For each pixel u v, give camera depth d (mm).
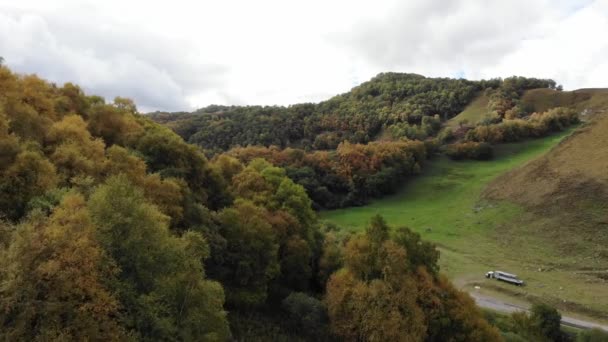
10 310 17625
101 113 47031
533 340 48375
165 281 24391
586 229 81375
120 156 35844
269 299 46469
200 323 26156
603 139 106500
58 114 42281
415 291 39375
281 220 49688
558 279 68375
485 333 40469
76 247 19906
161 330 22547
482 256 81688
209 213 44031
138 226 23844
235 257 41312
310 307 42219
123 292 21969
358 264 42062
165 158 46375
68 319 18906
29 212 22891
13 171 26344
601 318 55562
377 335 36938
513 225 93188
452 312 41000
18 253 18281
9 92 34031
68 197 23125
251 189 56531
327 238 62906
